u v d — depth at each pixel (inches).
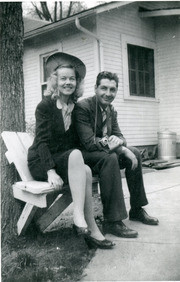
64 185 100.3
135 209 122.9
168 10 344.8
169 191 181.3
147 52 374.3
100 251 97.9
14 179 110.3
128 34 346.9
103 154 107.3
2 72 113.1
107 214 106.8
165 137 350.6
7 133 110.5
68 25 335.9
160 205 149.9
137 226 117.9
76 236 109.4
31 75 399.2
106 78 114.4
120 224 107.9
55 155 101.1
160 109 379.9
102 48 318.7
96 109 116.1
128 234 106.3
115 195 105.5
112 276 83.7
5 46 112.0
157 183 209.3
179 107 366.6
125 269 86.7
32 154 104.3
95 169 108.0
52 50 366.9
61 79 103.2
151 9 349.1
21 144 111.5
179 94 366.3
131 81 354.3
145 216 121.1
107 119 119.6
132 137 349.1
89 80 327.6
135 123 352.5
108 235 109.3
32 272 85.7
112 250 98.1
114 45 332.5
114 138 112.9
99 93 115.2
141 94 364.5
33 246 102.9
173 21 368.5
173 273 83.7
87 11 297.6
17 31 114.0
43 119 102.3
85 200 98.5
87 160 109.3
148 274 83.8
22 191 103.1
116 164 105.6
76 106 113.2
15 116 115.0
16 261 92.2
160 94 379.6
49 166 97.3
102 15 321.4
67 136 107.7
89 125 112.2
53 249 99.9
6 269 88.1
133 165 115.1
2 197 108.4
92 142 109.2
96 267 89.0
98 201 125.0
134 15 353.7
